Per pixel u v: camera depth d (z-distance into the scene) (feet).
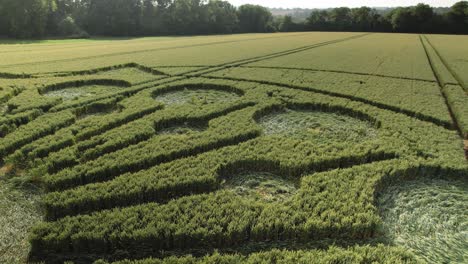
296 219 23.52
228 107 48.47
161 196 27.61
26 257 21.81
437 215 25.88
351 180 28.30
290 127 44.06
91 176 29.99
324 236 23.06
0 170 32.63
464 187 29.81
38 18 221.25
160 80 68.08
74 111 48.67
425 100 52.75
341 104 50.34
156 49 131.54
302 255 20.70
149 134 39.09
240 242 22.76
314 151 34.30
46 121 42.52
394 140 36.88
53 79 68.13
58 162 32.17
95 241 21.85
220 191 27.17
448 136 38.37
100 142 36.96
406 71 78.95
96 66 86.43
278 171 32.24
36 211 26.30
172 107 48.93
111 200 26.32
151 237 22.02
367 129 42.98
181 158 33.14
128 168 31.55
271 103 50.34
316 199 25.79
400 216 25.57
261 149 34.35
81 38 245.04
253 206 24.98
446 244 23.07
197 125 44.96
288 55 109.09
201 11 312.71
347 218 23.11
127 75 73.51
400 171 30.17
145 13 308.81
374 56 106.22
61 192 27.40
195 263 20.06
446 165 30.89
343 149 34.91
